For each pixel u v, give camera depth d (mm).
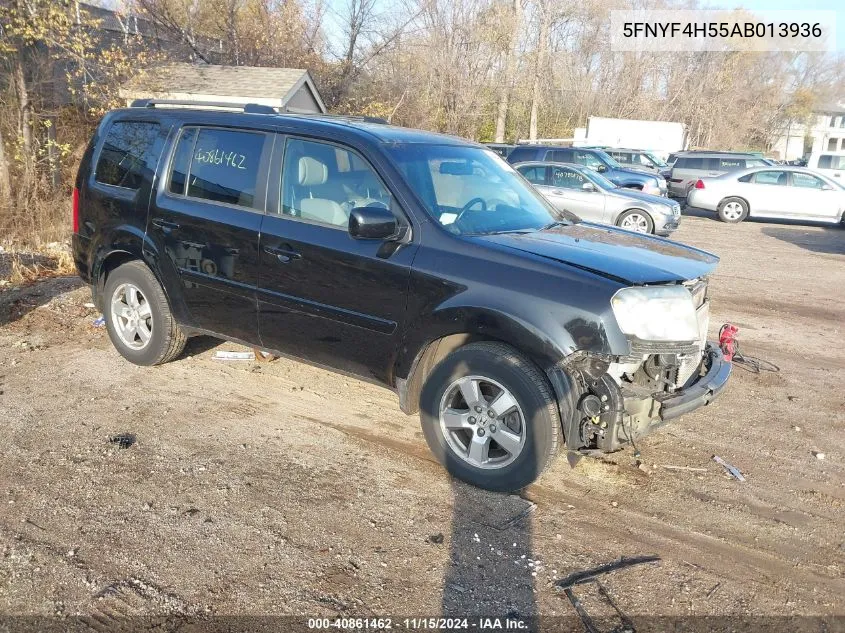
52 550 3287
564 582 3221
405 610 2998
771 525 3770
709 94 53062
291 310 4523
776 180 19094
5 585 3043
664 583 3242
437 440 4070
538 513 3783
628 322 3514
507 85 33781
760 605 3125
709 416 5184
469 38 31688
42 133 14797
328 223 4355
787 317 8352
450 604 3043
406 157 4332
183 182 5027
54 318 6855
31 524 3482
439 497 3891
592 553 3451
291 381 5500
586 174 15211
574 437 3625
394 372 4199
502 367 3732
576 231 4582
